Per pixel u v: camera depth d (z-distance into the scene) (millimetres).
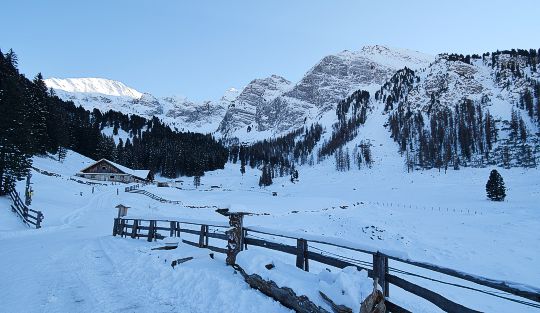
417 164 132250
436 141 147625
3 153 37062
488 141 129625
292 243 19703
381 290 5441
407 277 15906
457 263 21016
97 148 121188
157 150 144750
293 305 6516
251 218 38000
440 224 36031
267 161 180750
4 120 37031
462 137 136875
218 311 6848
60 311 6941
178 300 7590
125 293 8133
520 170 100500
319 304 5941
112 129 192625
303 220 36094
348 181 122438
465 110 175125
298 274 7312
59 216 32375
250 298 7277
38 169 62062
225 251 10953
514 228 31500
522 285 4270
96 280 9273
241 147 193125
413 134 175125
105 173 90938
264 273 7641
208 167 155000
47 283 8977
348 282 5805
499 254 22859
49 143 85562
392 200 71312
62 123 98438
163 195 69562
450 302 4914
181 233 20406
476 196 69188
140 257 11492
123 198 52531
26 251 14203
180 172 141125
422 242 27266
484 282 4652
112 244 15375
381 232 30516
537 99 162500
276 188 118750
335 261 7164
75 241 17312
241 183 135000
